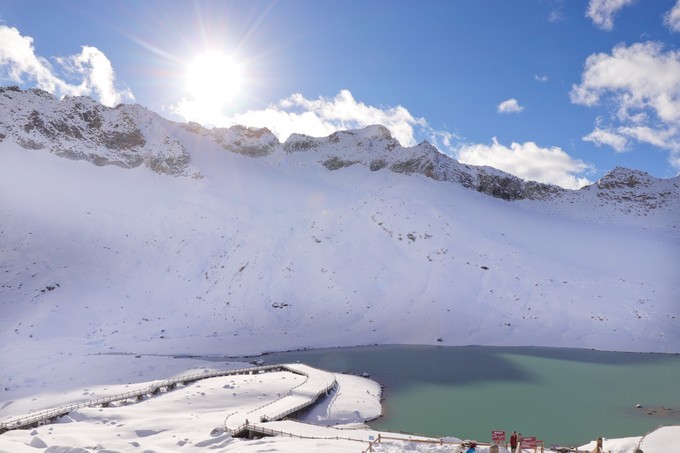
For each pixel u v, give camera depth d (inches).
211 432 1526.8
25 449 1181.1
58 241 5659.5
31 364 2938.0
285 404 2000.5
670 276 5196.9
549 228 6653.5
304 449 1199.6
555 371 2915.8
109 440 1486.2
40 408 2060.8
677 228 7337.6
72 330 4072.3
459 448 1119.0
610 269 5344.5
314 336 4055.1
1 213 5880.9
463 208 6678.2
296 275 5022.1
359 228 5797.2
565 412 2112.5
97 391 2267.5
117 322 4320.9
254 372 2849.4
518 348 3703.3
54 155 7741.1
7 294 4579.2
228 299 4788.4
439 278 4805.6
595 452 920.3
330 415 2003.0
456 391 2466.8
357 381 2593.5
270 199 7544.3
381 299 4648.1
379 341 3951.8
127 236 6087.6
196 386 2374.5
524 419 2017.7
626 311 4242.1
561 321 4146.2
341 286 4827.8
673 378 2733.8
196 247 5802.2
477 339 3941.9
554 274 4936.0
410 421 1989.4
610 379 2714.1
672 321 4060.0
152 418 1759.4
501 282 4753.9
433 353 3516.2
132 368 2856.8
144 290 5044.3
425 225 5738.2
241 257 5438.0
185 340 3934.5
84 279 5044.3
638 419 2011.6
